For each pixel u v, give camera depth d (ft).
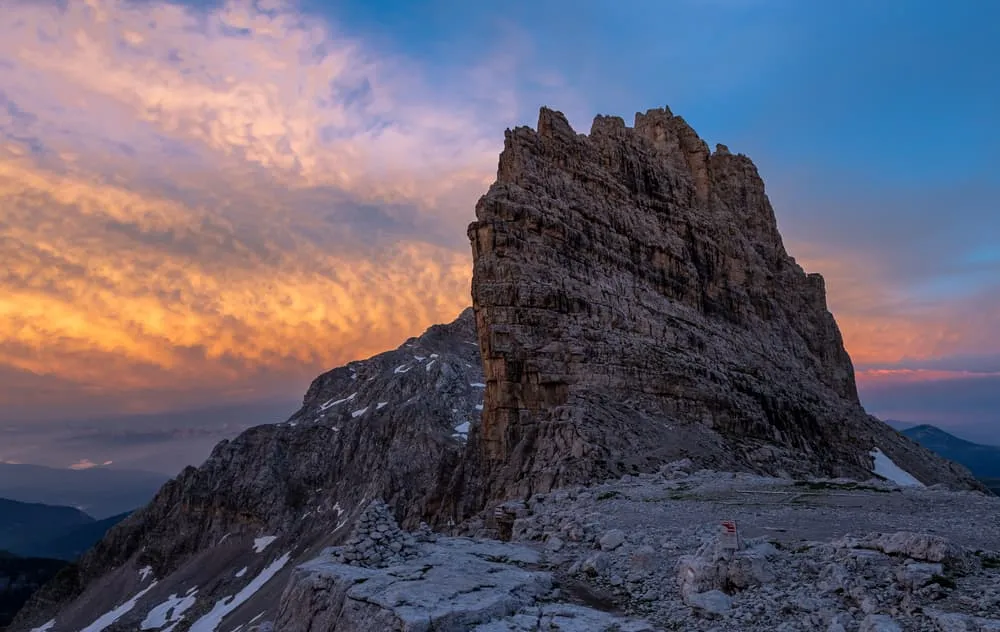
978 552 75.56
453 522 320.09
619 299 249.96
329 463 554.05
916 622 60.08
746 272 346.33
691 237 311.27
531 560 94.48
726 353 283.18
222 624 406.00
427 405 525.34
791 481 152.66
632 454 192.85
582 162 275.18
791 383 317.22
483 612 70.79
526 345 216.74
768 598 70.38
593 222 261.03
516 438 210.18
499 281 223.92
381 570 83.15
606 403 211.82
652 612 74.49
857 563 72.79
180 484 601.21
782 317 365.81
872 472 292.61
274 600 397.19
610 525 111.55
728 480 157.89
